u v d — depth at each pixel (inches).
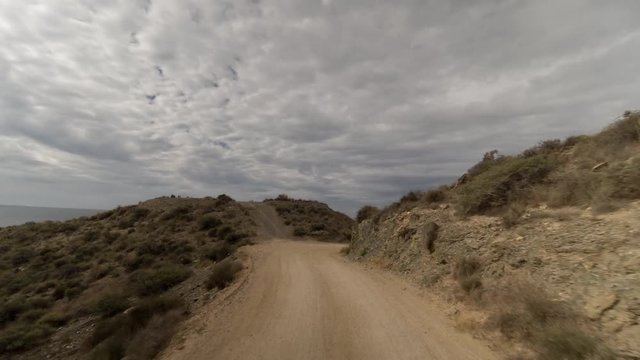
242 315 466.3
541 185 553.0
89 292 1135.0
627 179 415.8
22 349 705.0
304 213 2684.5
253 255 1035.3
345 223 2689.5
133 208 2474.2
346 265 861.8
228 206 2413.9
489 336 327.6
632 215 368.5
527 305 318.3
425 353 316.2
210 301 564.7
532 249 410.3
